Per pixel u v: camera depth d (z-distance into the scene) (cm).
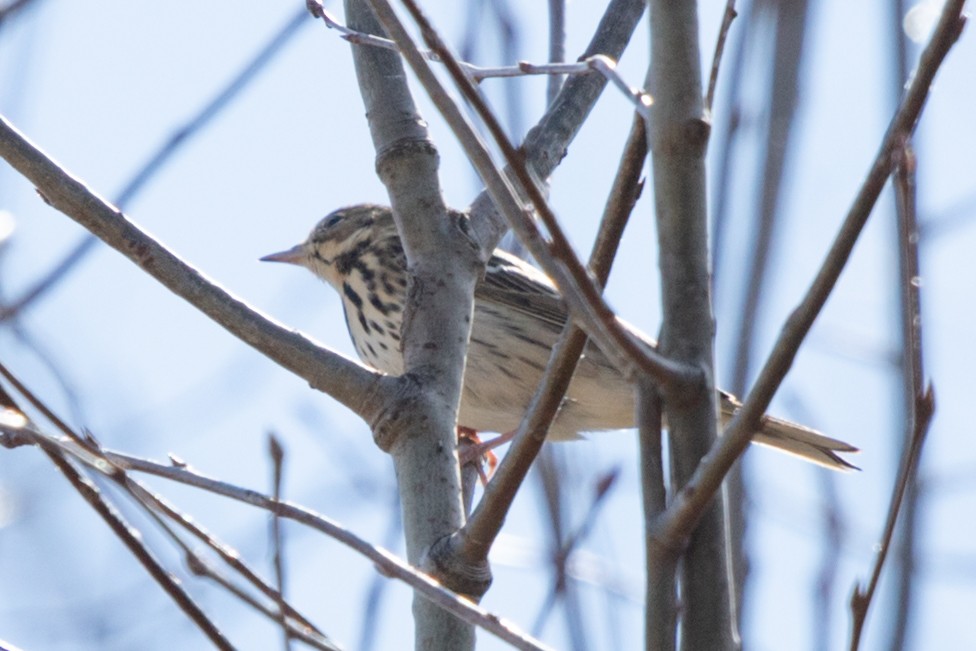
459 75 648
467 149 656
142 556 734
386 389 898
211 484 678
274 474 670
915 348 636
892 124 603
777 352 624
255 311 887
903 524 1088
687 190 680
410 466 886
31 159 853
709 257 689
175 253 875
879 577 636
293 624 703
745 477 1108
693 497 643
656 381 675
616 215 720
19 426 677
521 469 784
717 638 659
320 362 893
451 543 820
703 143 678
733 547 1055
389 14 656
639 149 709
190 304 877
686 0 676
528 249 657
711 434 681
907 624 1054
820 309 619
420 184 991
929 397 636
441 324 946
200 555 672
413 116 1012
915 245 628
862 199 607
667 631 650
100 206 859
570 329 744
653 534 659
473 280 978
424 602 827
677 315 686
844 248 611
